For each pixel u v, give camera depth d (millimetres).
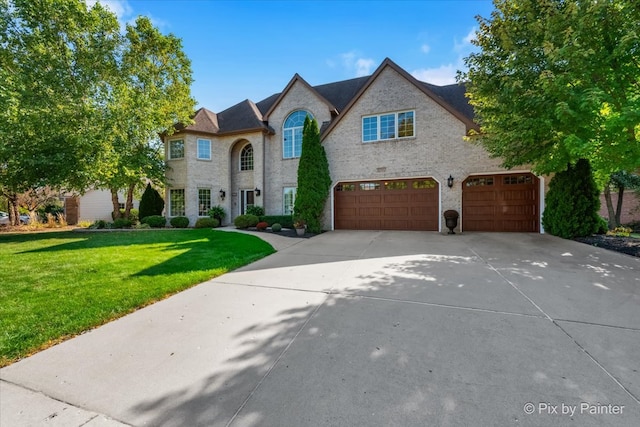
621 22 5922
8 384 2416
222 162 18016
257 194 16719
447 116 12047
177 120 17469
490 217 11617
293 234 12195
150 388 2348
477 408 2053
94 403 2184
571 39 6027
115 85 15828
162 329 3410
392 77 12969
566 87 6070
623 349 2809
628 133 6367
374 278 5383
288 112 16516
